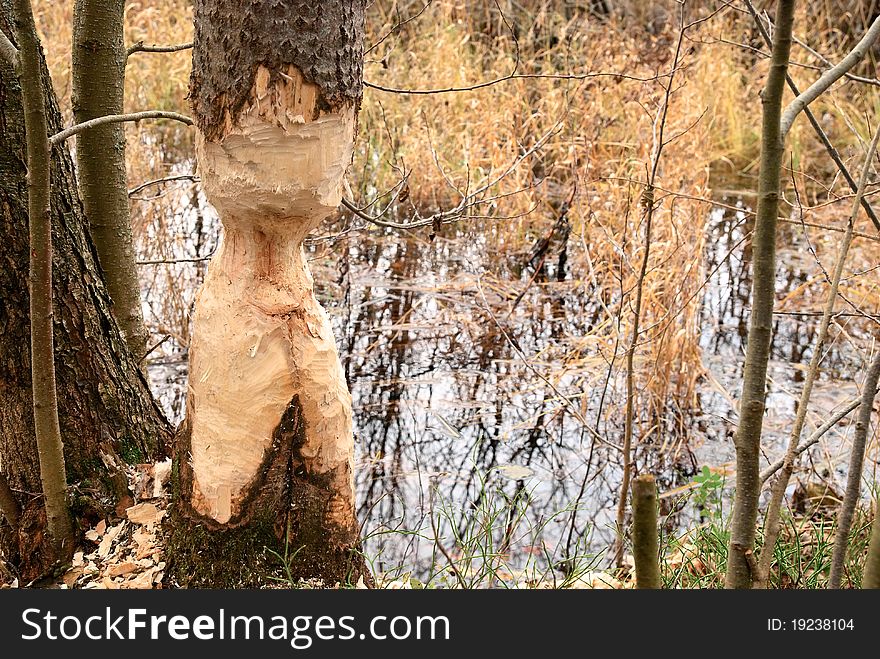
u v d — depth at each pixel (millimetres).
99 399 2383
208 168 1943
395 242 5633
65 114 5707
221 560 2115
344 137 1938
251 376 2029
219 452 2072
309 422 2074
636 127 5648
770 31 2484
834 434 3670
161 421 2600
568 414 3842
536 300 4945
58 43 6641
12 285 2180
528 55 7473
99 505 2324
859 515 2744
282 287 2047
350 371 4203
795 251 5559
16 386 2260
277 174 1885
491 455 3615
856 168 5430
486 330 4590
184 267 4824
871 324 4355
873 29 1511
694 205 4328
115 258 2754
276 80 1823
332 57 1858
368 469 3482
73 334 2330
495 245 5566
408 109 6527
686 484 3436
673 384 3969
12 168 2146
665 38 7098
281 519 2117
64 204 2305
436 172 5871
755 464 1560
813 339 4523
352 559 2221
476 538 2621
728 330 4723
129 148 5848
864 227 5086
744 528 1590
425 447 3658
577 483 3451
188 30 7316
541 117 6098
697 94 5902
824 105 7051
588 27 7645
